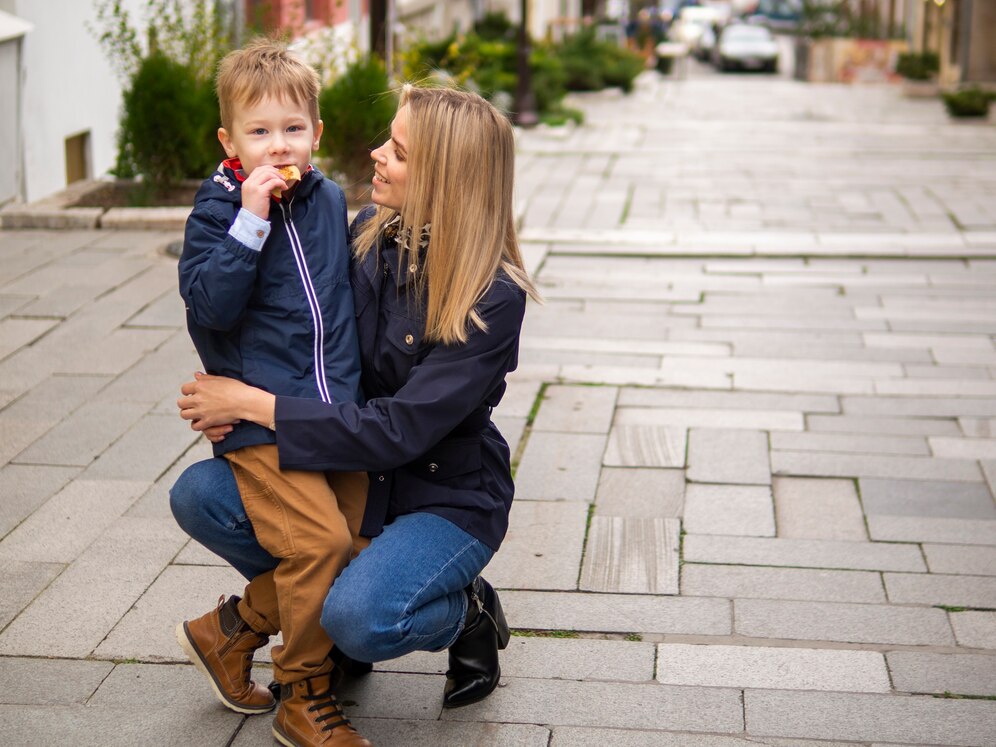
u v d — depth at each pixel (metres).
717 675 2.98
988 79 25.77
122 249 7.43
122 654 3.04
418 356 2.47
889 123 18.25
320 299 2.44
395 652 2.40
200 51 9.06
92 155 10.07
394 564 2.38
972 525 3.91
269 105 2.37
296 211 2.47
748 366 5.65
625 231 8.94
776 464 4.41
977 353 5.86
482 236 2.40
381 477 2.52
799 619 3.28
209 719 2.76
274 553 2.46
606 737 2.71
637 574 3.54
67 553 3.59
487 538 2.54
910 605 3.36
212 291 2.29
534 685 2.93
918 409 5.04
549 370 5.55
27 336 5.71
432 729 2.73
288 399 2.37
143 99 8.47
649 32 37.62
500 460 2.62
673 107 21.47
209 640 2.69
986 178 11.81
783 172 12.37
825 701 2.86
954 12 26.42
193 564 3.53
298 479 2.41
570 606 3.34
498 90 16.64
